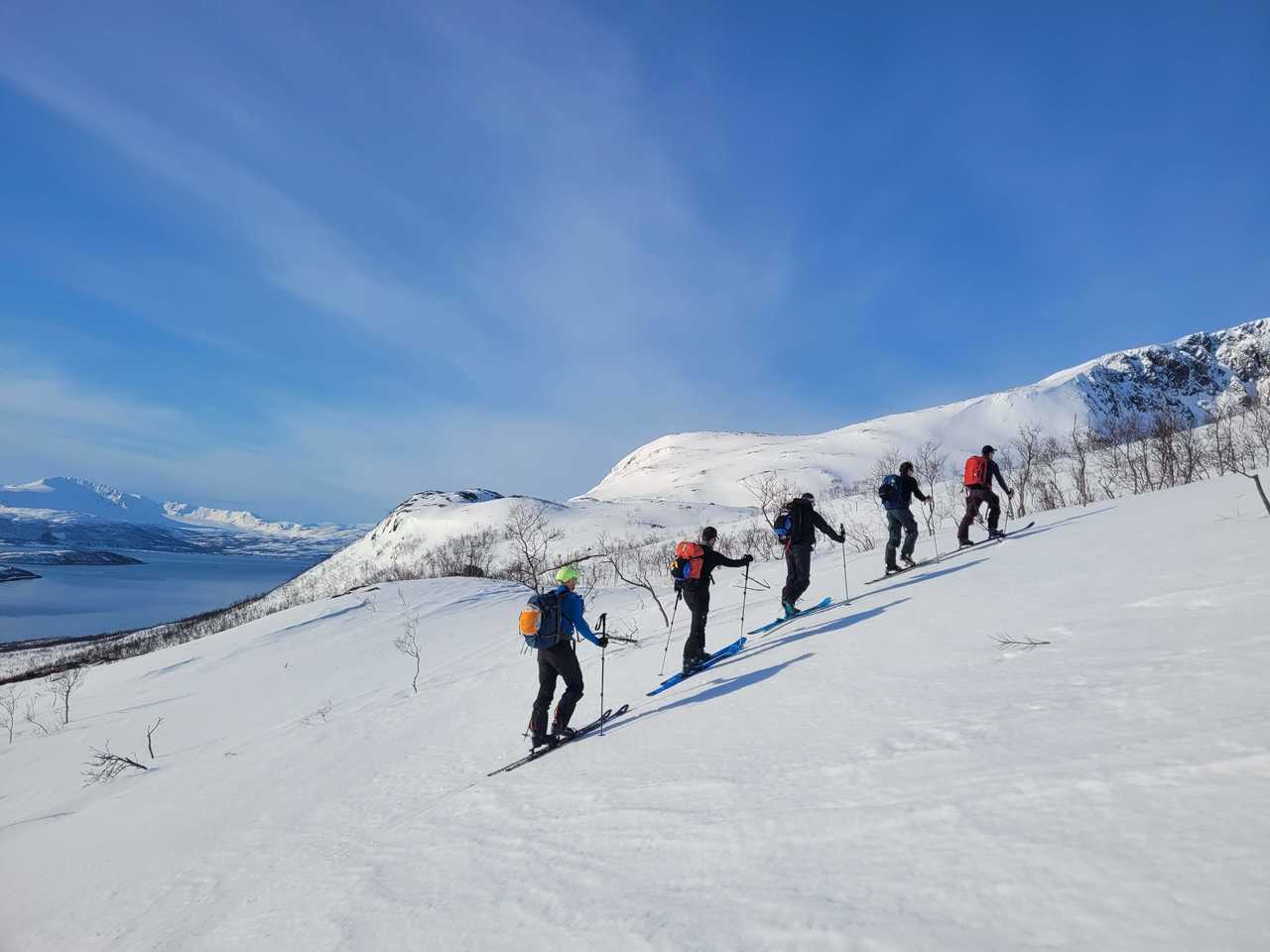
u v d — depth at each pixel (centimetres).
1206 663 325
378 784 700
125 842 792
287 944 366
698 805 350
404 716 1067
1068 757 265
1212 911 162
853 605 823
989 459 1049
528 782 525
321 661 1989
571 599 657
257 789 836
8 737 1920
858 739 366
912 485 1002
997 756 287
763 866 263
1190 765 230
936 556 1033
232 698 1794
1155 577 541
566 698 641
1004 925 182
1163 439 1688
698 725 516
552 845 370
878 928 198
